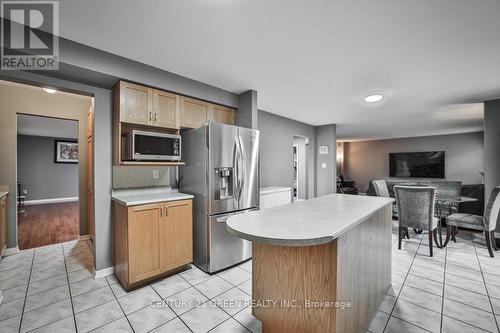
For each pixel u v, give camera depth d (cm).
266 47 208
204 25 176
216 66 247
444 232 417
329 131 568
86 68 204
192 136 282
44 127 619
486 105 362
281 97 353
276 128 464
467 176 703
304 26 177
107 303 201
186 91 275
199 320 179
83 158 383
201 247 269
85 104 388
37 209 649
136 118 243
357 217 150
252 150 302
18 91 328
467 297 209
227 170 278
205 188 261
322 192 581
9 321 178
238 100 337
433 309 192
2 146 313
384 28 179
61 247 344
